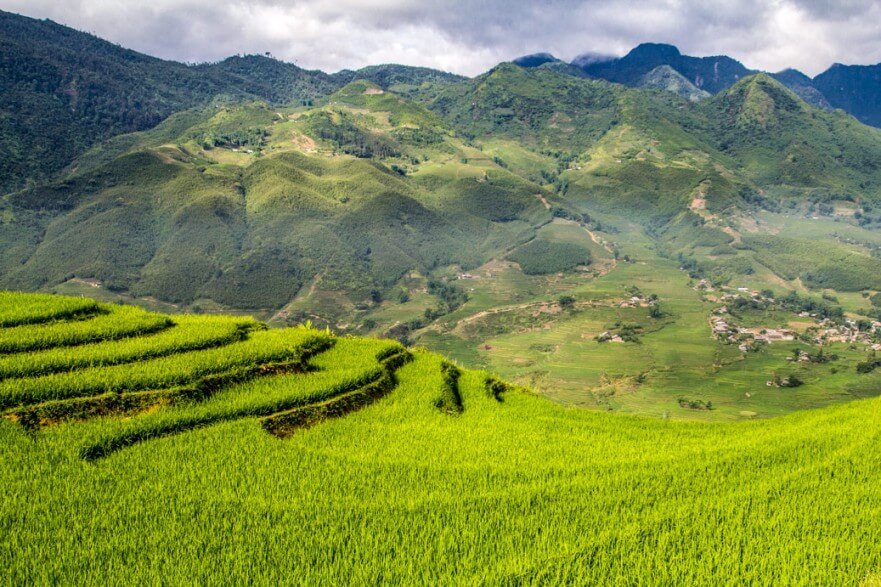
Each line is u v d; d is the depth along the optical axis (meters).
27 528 16.08
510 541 16.66
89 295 197.88
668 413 103.38
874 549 16.16
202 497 18.72
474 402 36.12
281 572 14.52
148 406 25.89
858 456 24.34
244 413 26.75
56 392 24.97
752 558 15.75
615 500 20.00
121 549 15.19
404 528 17.30
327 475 21.41
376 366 35.22
